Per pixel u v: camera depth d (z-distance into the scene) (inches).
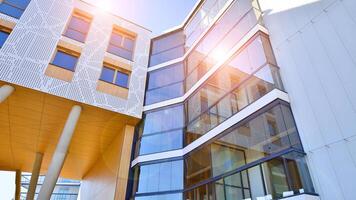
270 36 399.5
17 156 688.4
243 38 439.5
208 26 581.3
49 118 503.8
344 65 278.7
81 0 582.2
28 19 472.4
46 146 623.5
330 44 301.7
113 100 497.0
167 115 559.2
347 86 269.3
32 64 434.3
